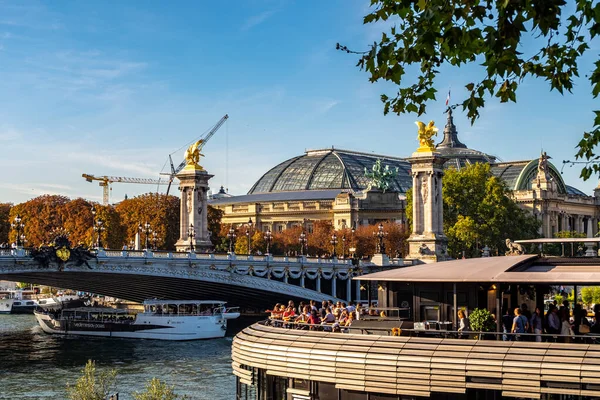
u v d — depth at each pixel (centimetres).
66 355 11456
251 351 4709
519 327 3966
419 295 4572
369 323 4416
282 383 4753
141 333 13950
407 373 4044
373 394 4212
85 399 6291
